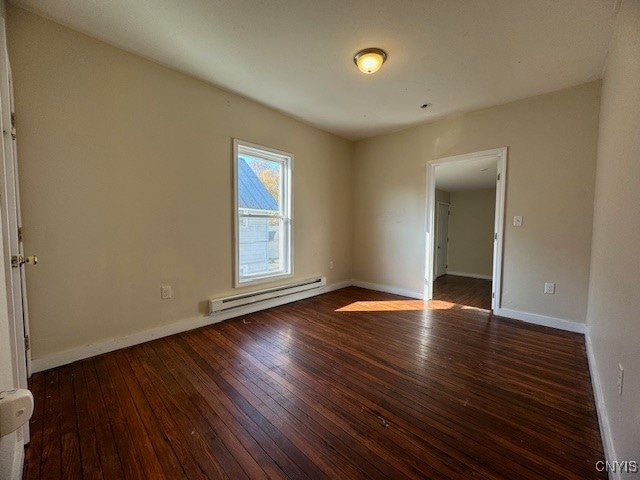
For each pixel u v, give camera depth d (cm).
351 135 437
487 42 209
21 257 139
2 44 137
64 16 189
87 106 210
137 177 237
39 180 192
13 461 100
